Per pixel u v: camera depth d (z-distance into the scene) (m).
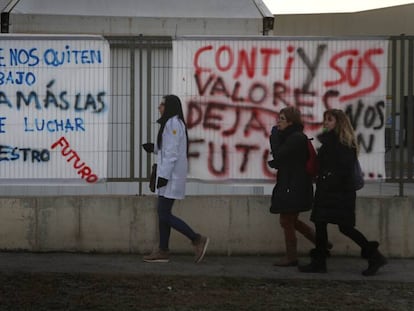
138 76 8.16
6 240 8.01
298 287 6.60
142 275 6.93
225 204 7.97
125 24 9.95
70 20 9.87
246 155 8.05
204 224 7.98
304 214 7.96
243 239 7.99
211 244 7.98
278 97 8.03
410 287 6.64
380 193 8.84
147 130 8.08
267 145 8.05
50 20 9.84
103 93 8.02
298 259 7.87
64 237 8.00
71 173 8.07
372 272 7.05
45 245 8.01
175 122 7.18
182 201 7.96
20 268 7.19
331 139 6.82
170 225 7.42
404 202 7.93
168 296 6.20
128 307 5.84
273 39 7.99
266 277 6.94
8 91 8.02
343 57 8.01
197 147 8.05
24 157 8.06
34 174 8.07
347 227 6.97
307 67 8.02
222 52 8.00
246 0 10.29
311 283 6.74
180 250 8.02
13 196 8.07
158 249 7.67
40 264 7.40
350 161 6.78
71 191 8.58
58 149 8.05
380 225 7.93
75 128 8.04
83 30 9.90
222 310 5.80
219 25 10.04
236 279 6.83
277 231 7.98
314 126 8.05
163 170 7.14
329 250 7.97
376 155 8.05
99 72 8.01
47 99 8.03
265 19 10.02
